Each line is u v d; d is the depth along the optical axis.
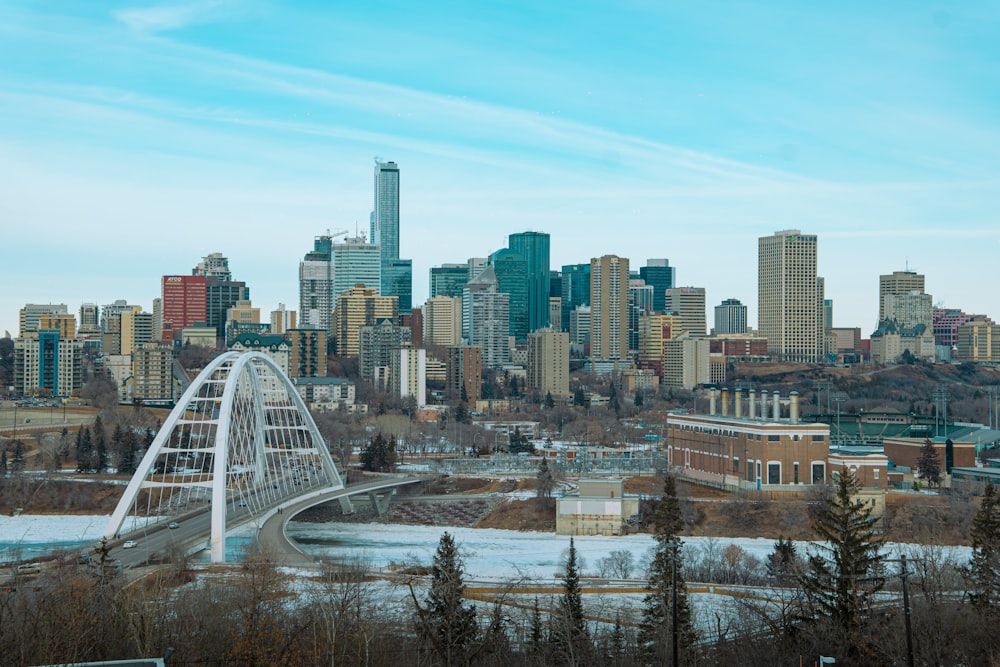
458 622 122.88
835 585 145.00
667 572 151.38
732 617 150.75
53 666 87.31
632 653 130.12
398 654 120.50
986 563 147.00
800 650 121.12
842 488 137.88
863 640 119.25
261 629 115.62
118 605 121.62
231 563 188.50
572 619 129.75
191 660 111.56
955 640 120.81
